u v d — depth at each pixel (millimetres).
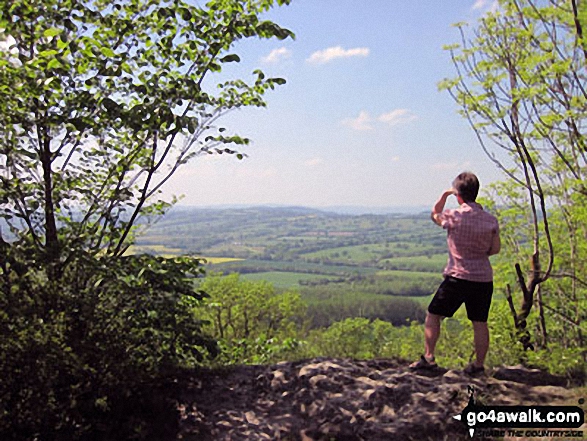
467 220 5676
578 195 8531
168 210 7418
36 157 5953
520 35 7152
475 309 5812
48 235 6414
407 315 81562
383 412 5410
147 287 5855
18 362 5047
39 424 5133
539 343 9977
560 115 6816
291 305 41406
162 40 6254
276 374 6531
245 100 6777
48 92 5590
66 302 5488
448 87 8109
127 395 5617
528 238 11172
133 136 6730
